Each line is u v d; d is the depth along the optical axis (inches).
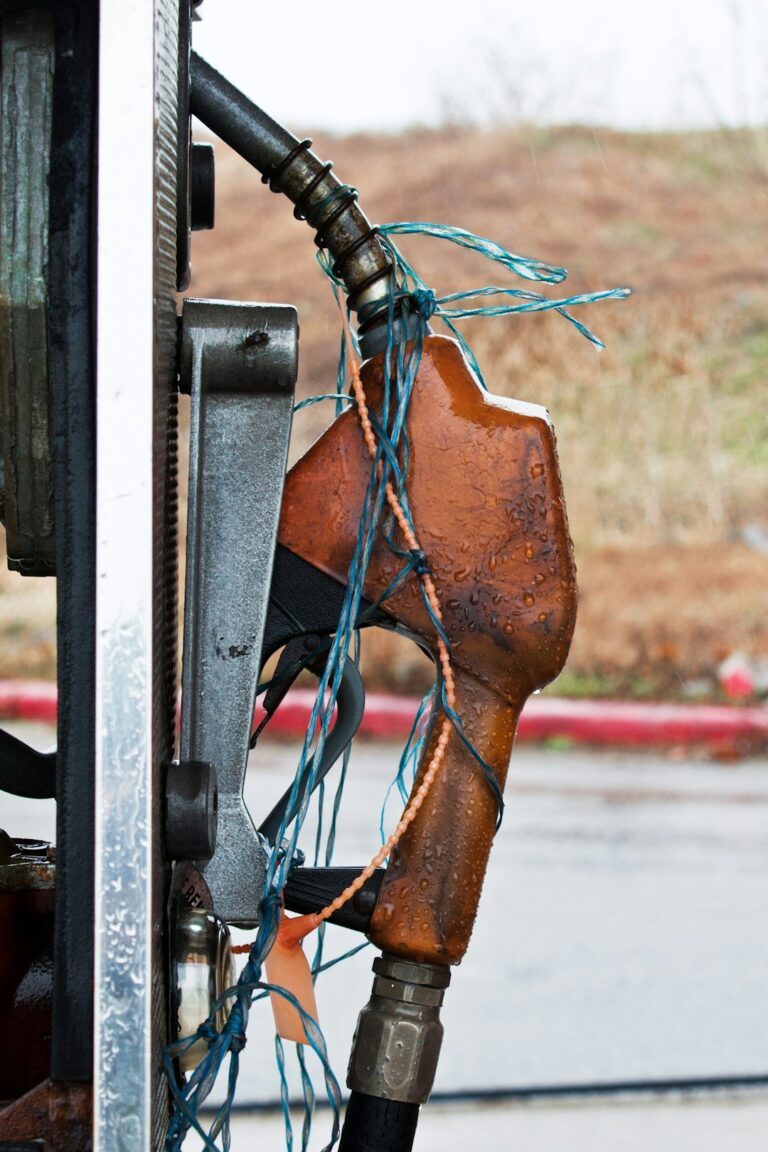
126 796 41.2
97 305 41.8
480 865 55.9
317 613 56.6
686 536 626.2
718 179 768.3
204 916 50.8
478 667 55.9
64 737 43.9
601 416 668.1
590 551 617.0
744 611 587.8
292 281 708.7
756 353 690.2
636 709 520.4
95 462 44.5
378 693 534.9
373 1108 55.2
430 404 56.2
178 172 55.2
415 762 59.8
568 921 268.8
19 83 47.0
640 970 239.0
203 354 54.0
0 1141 43.4
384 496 55.9
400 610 56.0
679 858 323.9
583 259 726.5
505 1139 162.6
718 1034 208.2
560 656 55.7
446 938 55.2
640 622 581.9
